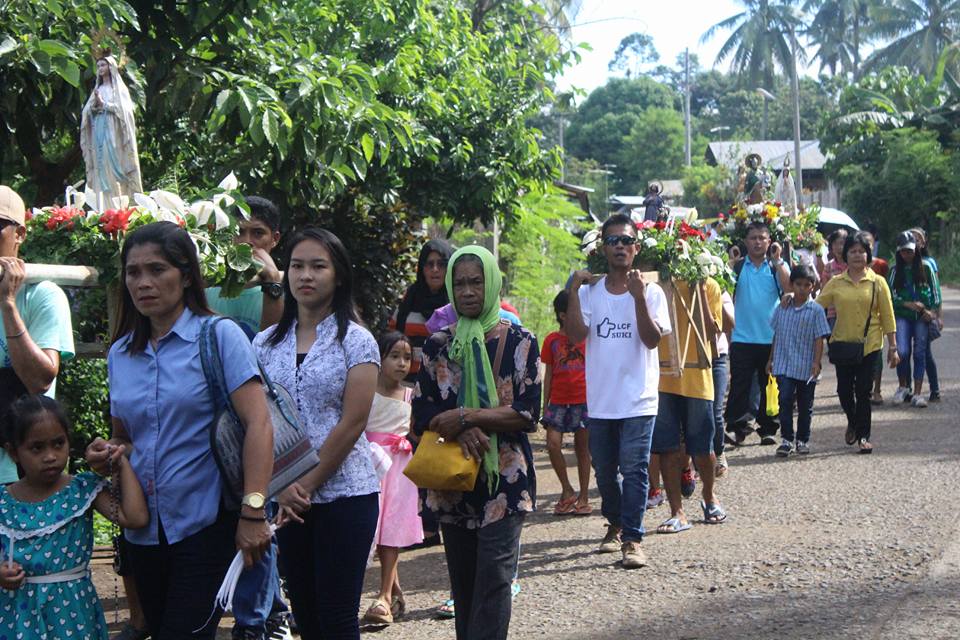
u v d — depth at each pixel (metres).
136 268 3.98
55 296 4.80
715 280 9.98
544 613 6.24
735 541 7.50
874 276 10.73
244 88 8.11
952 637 5.29
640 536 7.08
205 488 3.99
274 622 5.33
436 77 12.33
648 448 7.10
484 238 16.95
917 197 42.56
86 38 7.79
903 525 7.56
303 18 10.51
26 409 4.18
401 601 6.44
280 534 4.73
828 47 62.88
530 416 4.96
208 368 3.98
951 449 10.39
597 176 64.25
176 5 8.54
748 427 11.55
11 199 4.78
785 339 10.59
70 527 4.23
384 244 12.44
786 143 62.12
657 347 7.23
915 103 45.88
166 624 3.99
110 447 3.98
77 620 4.24
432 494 5.09
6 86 7.57
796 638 5.45
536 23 18.31
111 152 5.51
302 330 4.80
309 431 4.61
